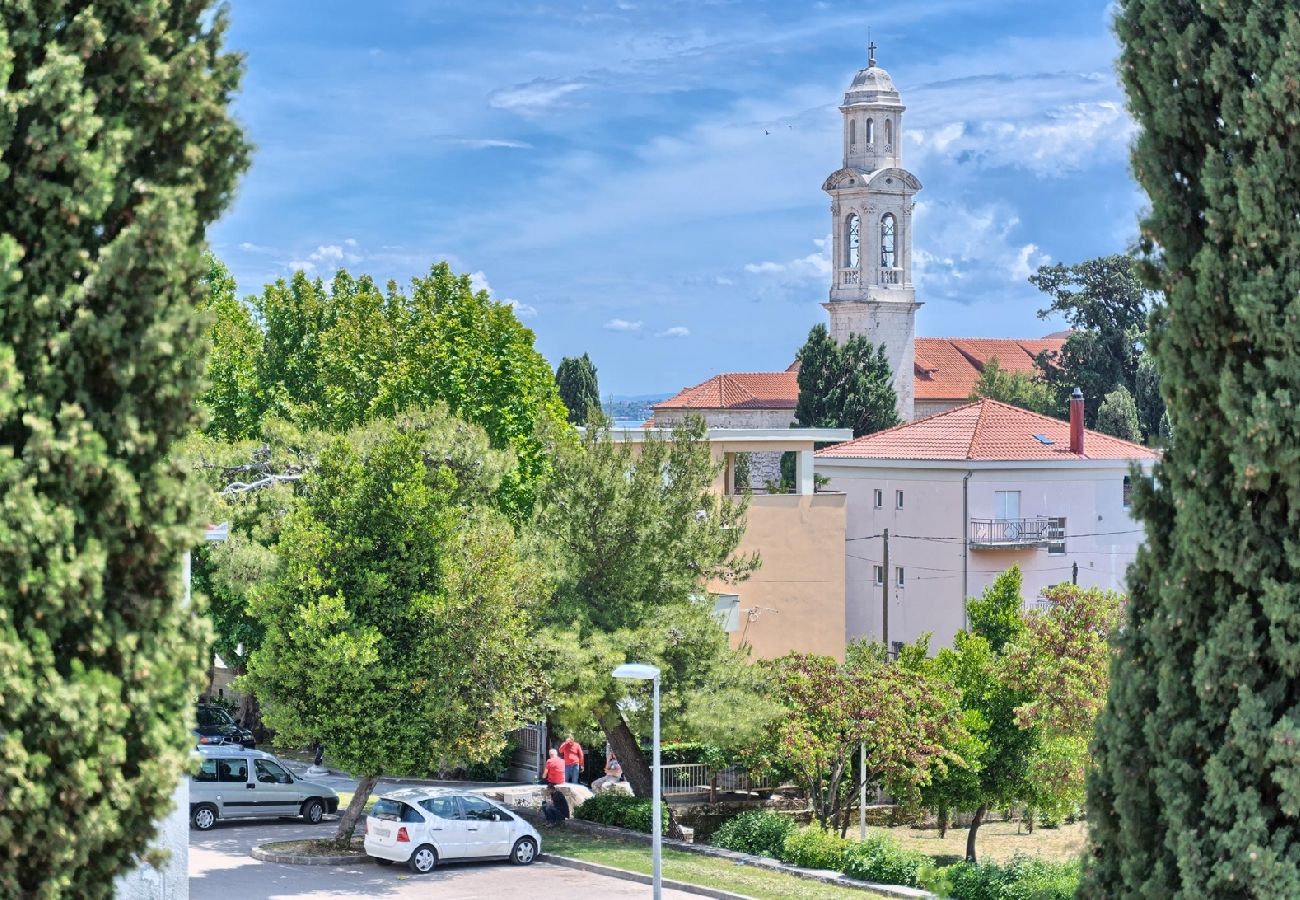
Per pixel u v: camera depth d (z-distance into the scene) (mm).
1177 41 14445
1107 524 65250
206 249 12766
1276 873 13109
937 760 34906
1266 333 13531
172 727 12383
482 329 47594
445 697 31641
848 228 120000
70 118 11781
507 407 47156
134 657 12008
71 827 11539
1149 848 14250
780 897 28891
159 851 12227
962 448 64312
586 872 32156
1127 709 14484
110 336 11836
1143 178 14711
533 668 34188
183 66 12695
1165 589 14188
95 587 11617
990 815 45969
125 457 12180
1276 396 13438
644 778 39438
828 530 49094
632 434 46656
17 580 11359
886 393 107625
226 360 48281
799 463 49656
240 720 53562
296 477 34062
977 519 63125
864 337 109312
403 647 31766
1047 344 142125
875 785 39625
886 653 41312
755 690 36250
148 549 12164
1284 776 13164
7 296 11531
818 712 35438
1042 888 27234
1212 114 14391
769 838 34000
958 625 63250
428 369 46750
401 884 30266
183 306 12273
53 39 12141
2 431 11594
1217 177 14016
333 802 38344
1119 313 114375
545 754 45281
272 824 37688
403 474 31922
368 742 31219
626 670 27297
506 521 35500
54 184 11727
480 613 32062
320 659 30297
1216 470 13961
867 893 29797
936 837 42125
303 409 46812
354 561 31391
